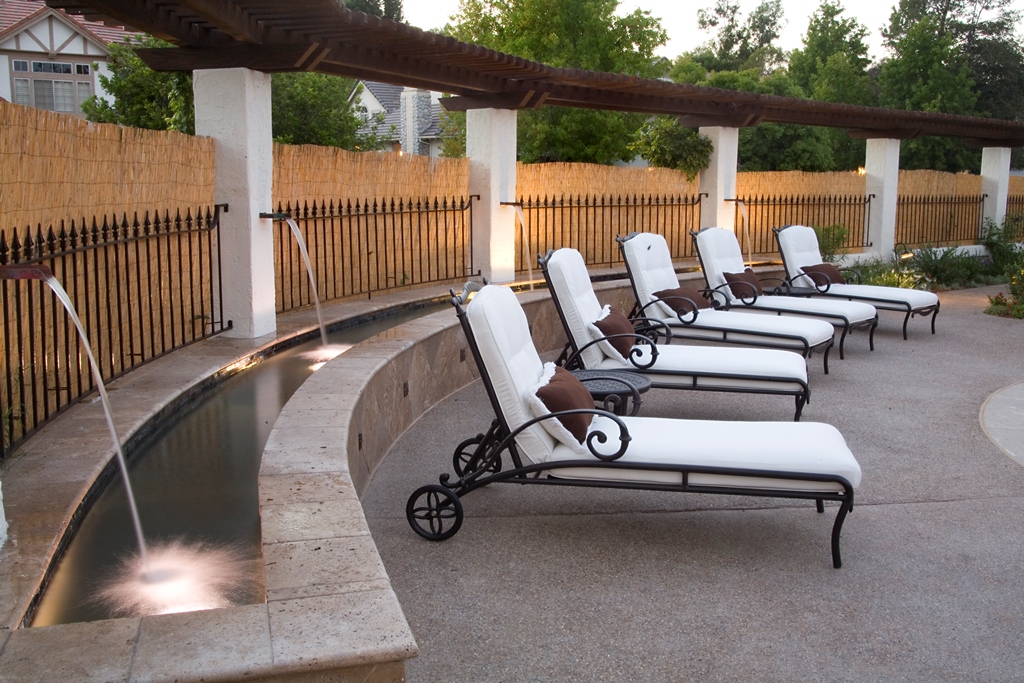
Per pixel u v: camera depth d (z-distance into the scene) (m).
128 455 4.42
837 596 3.70
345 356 5.76
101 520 3.65
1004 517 4.59
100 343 5.51
